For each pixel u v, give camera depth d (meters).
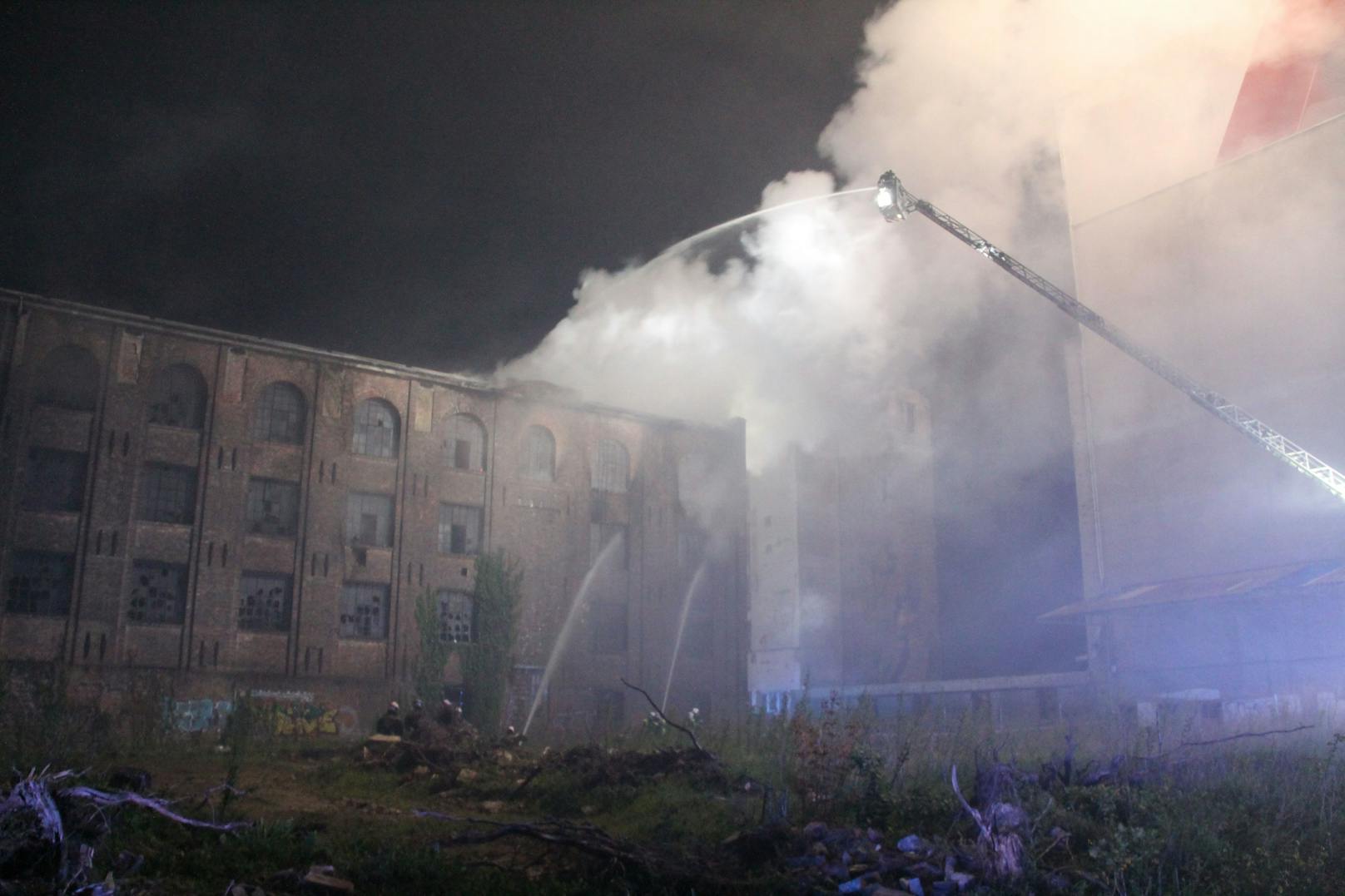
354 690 36.28
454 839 12.19
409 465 38.78
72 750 19.83
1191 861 10.84
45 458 33.25
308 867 10.92
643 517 43.50
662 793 14.88
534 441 42.03
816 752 14.49
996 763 13.77
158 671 33.25
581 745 18.12
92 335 34.34
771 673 58.28
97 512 33.34
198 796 14.89
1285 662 36.75
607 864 11.20
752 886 10.55
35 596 32.31
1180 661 40.00
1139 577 43.06
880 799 13.38
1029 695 44.19
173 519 34.78
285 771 19.19
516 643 39.38
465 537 39.75
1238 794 12.98
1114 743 18.00
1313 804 12.67
